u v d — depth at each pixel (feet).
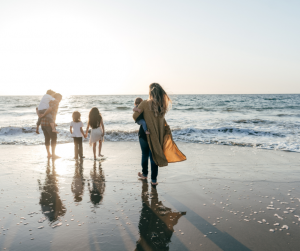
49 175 13.74
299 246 6.75
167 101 11.68
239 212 9.01
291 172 14.46
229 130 31.96
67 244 6.81
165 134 12.53
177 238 7.18
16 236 7.21
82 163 16.63
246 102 160.56
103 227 7.82
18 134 31.27
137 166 15.85
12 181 12.60
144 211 9.09
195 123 46.85
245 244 6.85
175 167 15.53
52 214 8.75
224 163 16.57
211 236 7.29
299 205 9.66
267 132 30.45
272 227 7.85
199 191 11.27
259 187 11.82
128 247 6.69
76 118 17.85
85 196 10.58
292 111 84.74
